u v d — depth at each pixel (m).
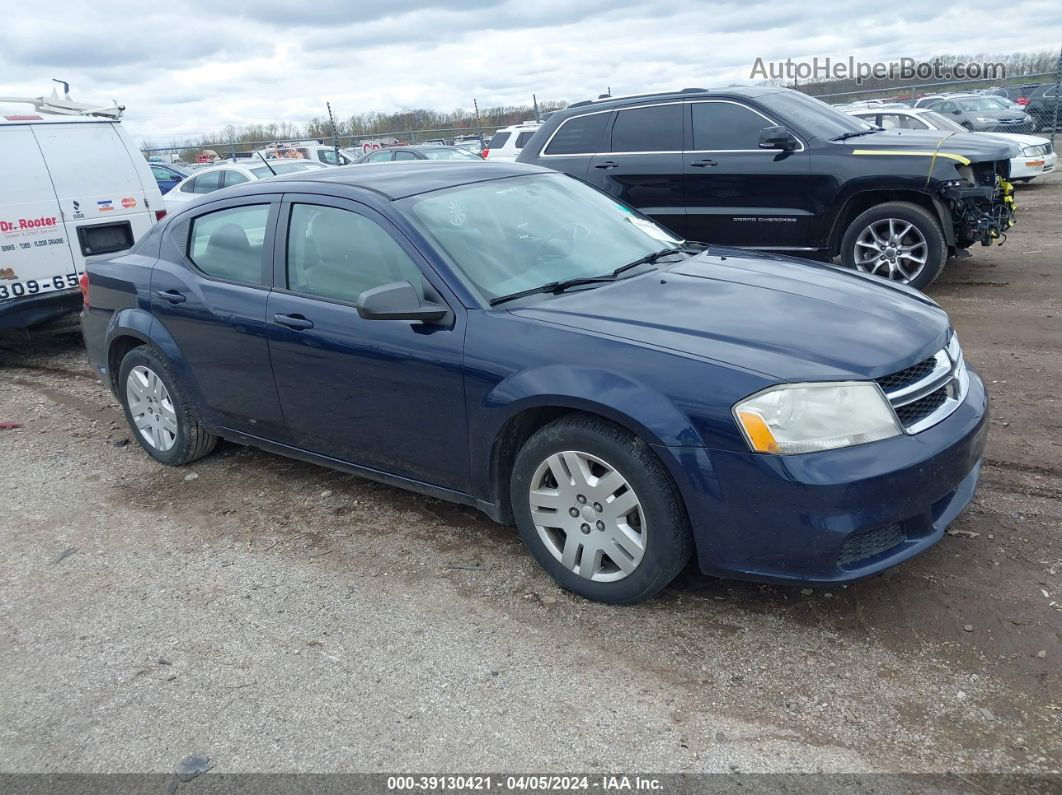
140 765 2.70
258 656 3.21
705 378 2.93
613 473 3.12
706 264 4.06
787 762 2.51
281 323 4.04
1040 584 3.24
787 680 2.86
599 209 4.46
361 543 4.01
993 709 2.65
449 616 3.38
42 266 7.50
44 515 4.58
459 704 2.87
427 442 3.68
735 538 2.94
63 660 3.28
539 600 3.42
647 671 2.96
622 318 3.29
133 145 8.38
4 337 9.07
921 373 3.11
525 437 3.47
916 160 7.25
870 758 2.50
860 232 7.69
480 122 28.00
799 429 2.83
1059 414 4.81
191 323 4.50
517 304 3.50
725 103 7.96
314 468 4.92
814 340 3.08
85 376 7.36
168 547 4.12
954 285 8.34
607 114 8.55
